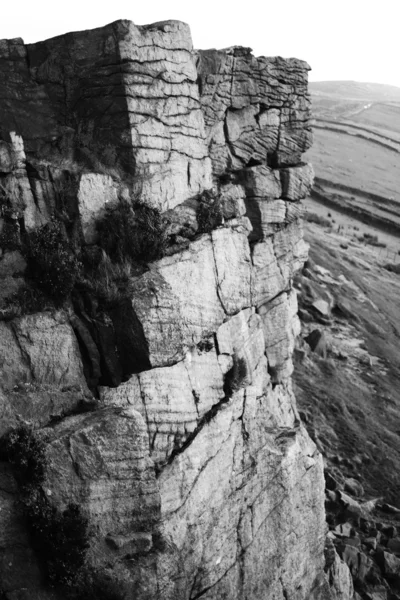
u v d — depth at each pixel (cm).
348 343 5644
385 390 5088
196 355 2139
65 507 1656
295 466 2525
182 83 2212
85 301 1838
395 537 3450
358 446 4312
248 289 2391
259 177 2702
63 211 1906
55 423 1716
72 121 2130
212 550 2077
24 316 1738
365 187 11112
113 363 1830
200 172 2298
